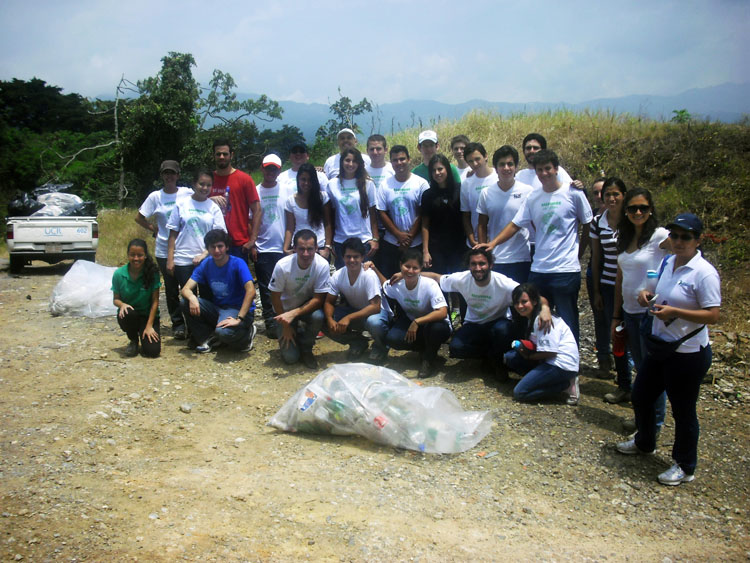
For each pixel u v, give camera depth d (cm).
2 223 1891
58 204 1298
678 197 866
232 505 338
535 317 506
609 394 512
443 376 571
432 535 321
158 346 604
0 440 402
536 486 384
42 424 433
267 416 482
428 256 639
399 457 415
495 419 474
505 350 549
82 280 789
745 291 697
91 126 3812
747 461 418
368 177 655
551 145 1056
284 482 369
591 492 379
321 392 445
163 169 685
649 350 386
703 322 360
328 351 647
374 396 436
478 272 538
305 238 557
